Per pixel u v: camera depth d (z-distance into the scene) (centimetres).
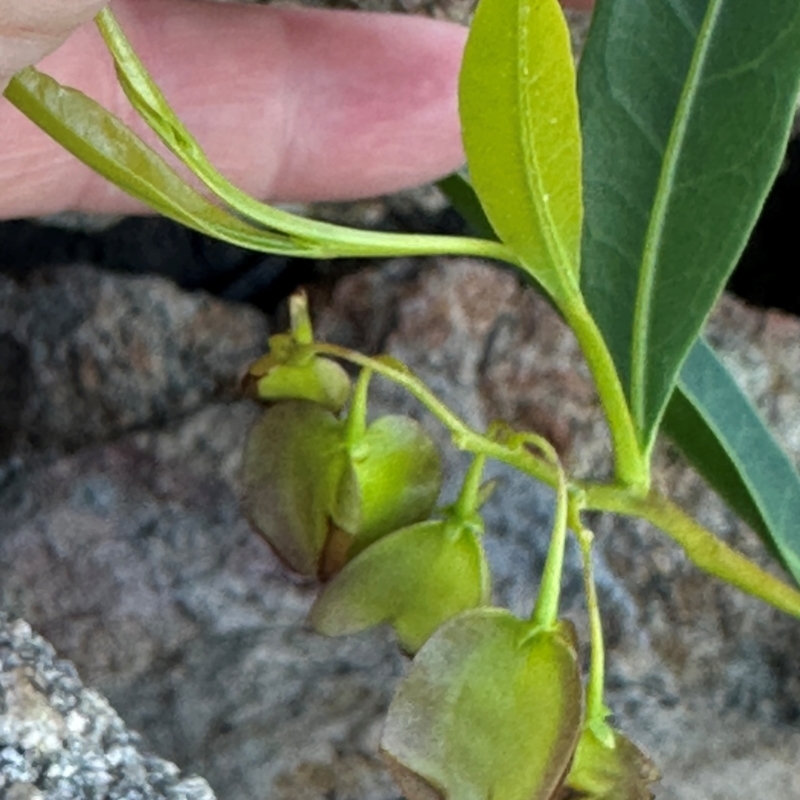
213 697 12
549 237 8
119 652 12
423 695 8
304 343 9
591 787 8
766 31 9
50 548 12
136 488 13
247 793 11
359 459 9
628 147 10
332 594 9
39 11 8
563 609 13
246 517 10
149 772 9
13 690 9
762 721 13
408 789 8
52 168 13
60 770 8
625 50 9
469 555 9
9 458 13
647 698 12
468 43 7
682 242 9
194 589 12
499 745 7
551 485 8
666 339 9
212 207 8
